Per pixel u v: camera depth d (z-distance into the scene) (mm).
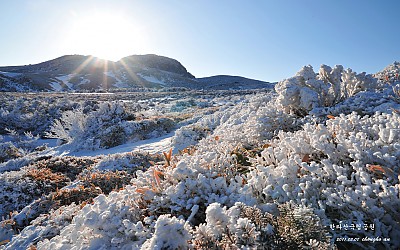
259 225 1731
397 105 4109
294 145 2883
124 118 16156
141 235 2129
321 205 1979
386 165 2182
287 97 5309
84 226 2465
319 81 5348
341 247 1837
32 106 24797
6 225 4215
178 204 2387
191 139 9555
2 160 11992
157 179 2719
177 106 30766
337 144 2691
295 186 2322
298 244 1560
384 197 1790
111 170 6688
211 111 18984
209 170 2826
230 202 2348
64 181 6719
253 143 4363
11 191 5820
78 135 13820
